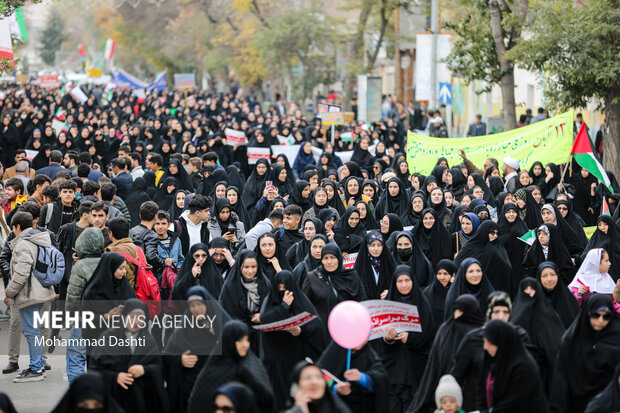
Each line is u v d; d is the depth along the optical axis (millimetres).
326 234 17406
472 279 13023
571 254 18094
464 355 11258
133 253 14727
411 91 72312
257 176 24875
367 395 11312
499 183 23594
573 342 11703
